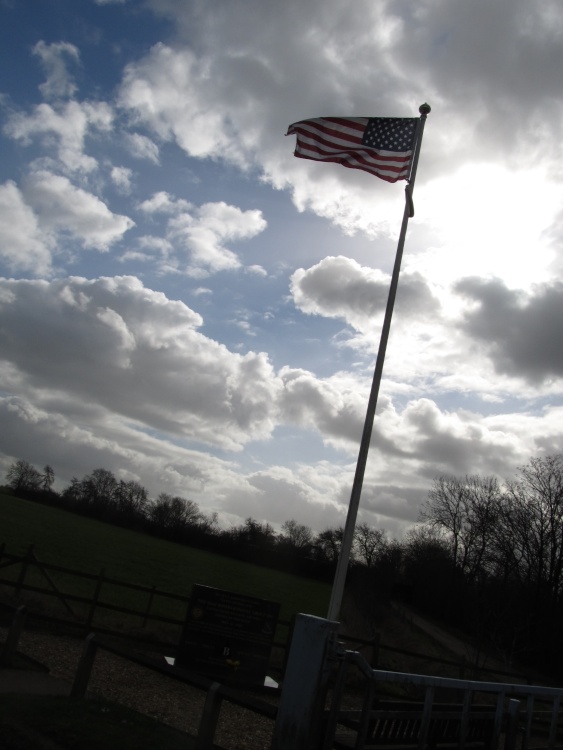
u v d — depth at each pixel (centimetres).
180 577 4938
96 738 644
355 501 1284
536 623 4403
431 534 7431
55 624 1487
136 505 11394
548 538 4988
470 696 692
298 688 566
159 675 1234
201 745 648
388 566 7731
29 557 1592
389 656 2602
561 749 854
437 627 5881
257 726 994
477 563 6094
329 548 10269
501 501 5841
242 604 1334
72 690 820
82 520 8638
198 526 10662
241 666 1307
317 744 564
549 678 3994
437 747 681
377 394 1344
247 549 9356
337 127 1504
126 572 4322
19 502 8788
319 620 575
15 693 794
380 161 1474
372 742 605
